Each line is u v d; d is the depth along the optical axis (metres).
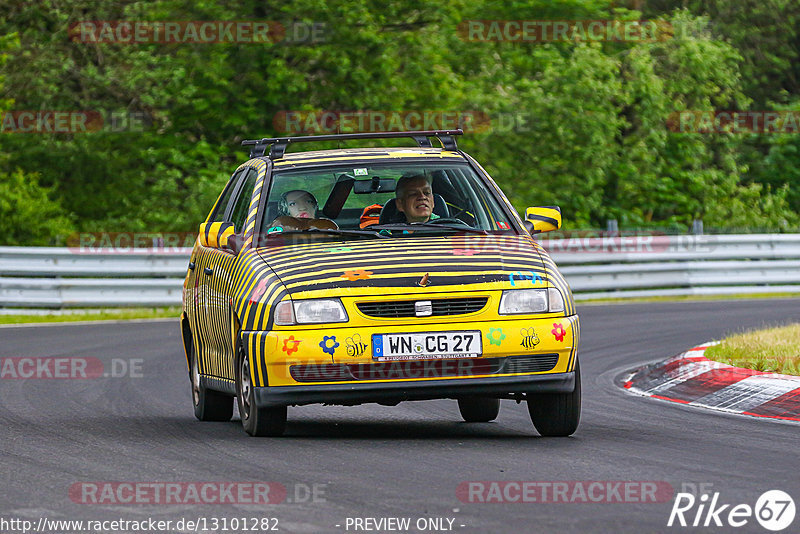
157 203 75.69
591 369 32.69
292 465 17.80
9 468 18.11
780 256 59.12
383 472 17.09
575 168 78.12
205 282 24.06
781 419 22.89
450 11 79.88
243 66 74.56
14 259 54.59
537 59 84.56
